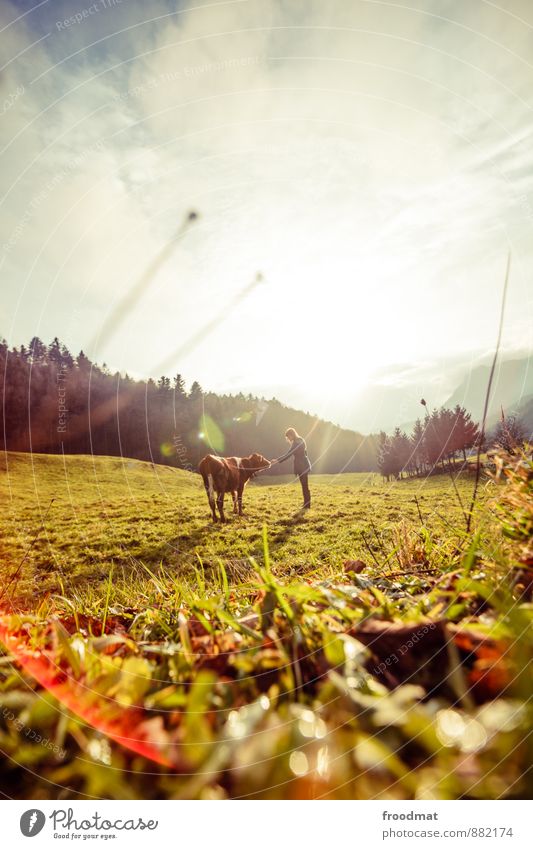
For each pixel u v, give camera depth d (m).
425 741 0.78
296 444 16.52
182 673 1.14
